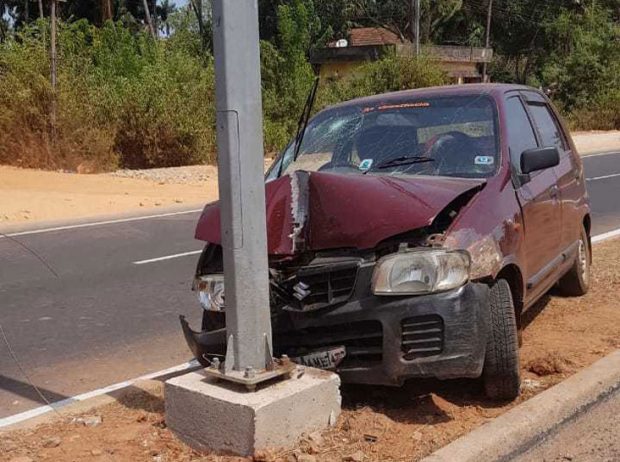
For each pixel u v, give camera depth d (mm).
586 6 47250
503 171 5199
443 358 4105
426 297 4117
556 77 41812
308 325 4320
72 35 24562
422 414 4539
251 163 3988
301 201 4594
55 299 8281
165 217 14273
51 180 18469
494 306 4512
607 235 10766
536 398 4582
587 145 30438
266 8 40062
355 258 4289
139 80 23656
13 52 21031
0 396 5430
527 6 50469
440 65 33906
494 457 4027
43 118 20500
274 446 3934
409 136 5668
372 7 44094
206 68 25625
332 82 32156
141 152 22734
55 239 12062
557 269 6195
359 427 4270
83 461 4070
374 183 4605
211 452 4055
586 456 4203
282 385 4102
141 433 4395
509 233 4785
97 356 6309
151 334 6910
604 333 6117
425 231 4355
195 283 4875
